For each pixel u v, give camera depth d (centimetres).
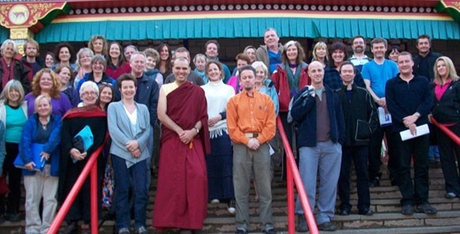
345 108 708
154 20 1290
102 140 657
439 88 765
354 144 698
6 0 1275
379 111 764
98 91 688
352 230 655
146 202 646
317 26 1289
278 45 877
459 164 746
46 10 1269
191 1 1280
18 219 704
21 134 697
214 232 673
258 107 653
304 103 667
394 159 739
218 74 727
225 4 1290
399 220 691
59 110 719
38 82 727
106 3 1287
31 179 664
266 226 646
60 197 654
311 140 666
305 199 505
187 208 627
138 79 730
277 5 1295
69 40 1290
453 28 1333
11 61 826
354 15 1312
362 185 704
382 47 818
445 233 659
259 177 650
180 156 637
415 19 1327
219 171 700
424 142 706
